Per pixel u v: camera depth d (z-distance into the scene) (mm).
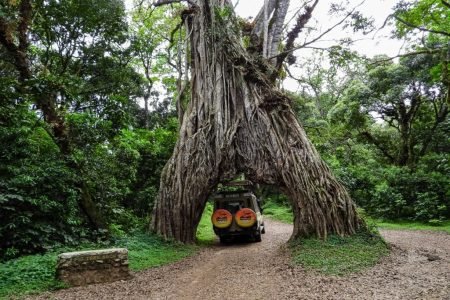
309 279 7699
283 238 16125
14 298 6609
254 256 11398
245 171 13562
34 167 10672
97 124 13422
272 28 15883
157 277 8594
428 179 20406
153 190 19078
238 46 14930
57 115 12180
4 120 11234
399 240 13727
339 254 9805
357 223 12250
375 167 26812
